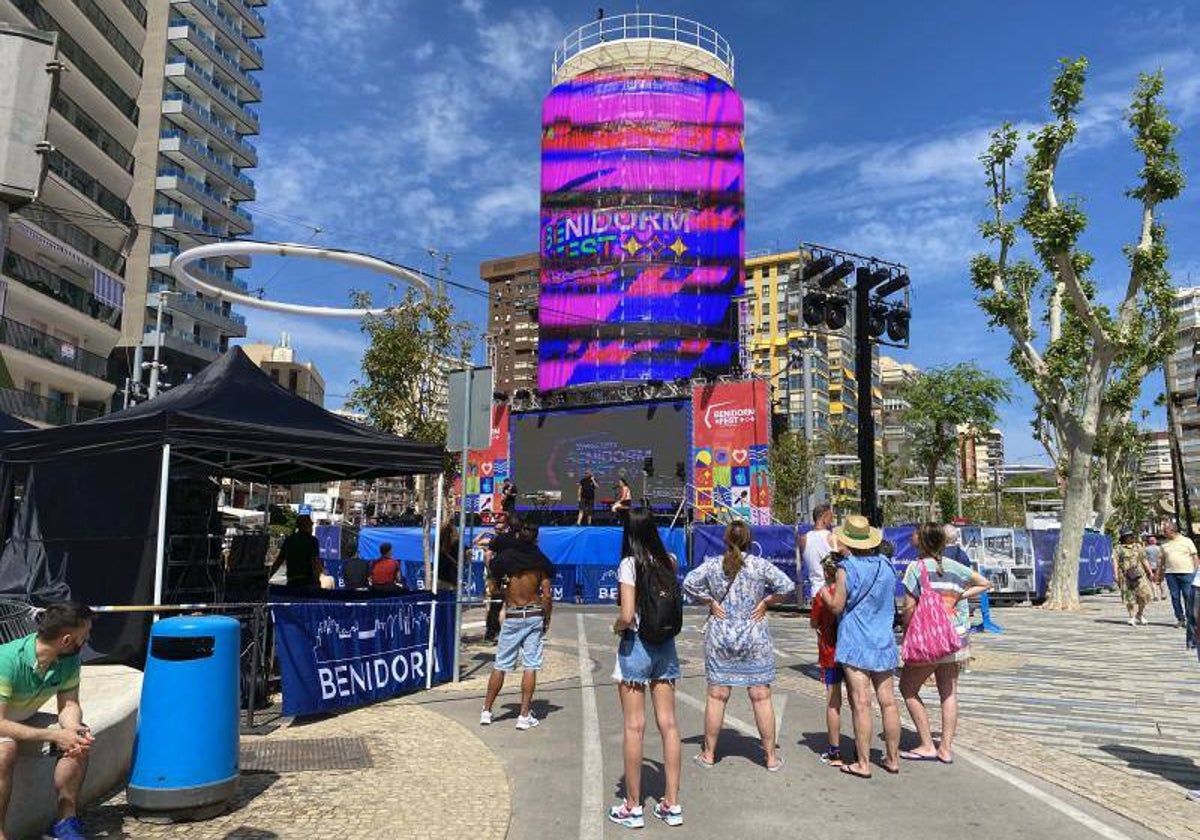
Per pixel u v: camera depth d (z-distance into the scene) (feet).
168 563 23.81
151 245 204.74
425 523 52.54
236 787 15.90
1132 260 64.85
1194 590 19.01
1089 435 66.33
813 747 21.62
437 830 15.01
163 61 214.48
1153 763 20.21
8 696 13.28
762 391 122.52
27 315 127.75
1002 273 70.79
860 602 19.34
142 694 15.56
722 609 19.45
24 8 131.23
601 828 15.52
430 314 49.32
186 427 23.71
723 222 192.34
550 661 36.76
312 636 24.34
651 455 128.57
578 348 188.24
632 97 193.67
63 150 145.48
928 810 16.61
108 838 14.29
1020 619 58.13
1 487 28.55
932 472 145.69
